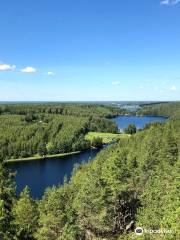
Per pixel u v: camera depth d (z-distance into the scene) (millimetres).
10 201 44562
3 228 36062
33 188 147375
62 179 163625
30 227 48156
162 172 53219
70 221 43094
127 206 47750
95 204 44406
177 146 83812
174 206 37594
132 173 52906
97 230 45562
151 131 136000
